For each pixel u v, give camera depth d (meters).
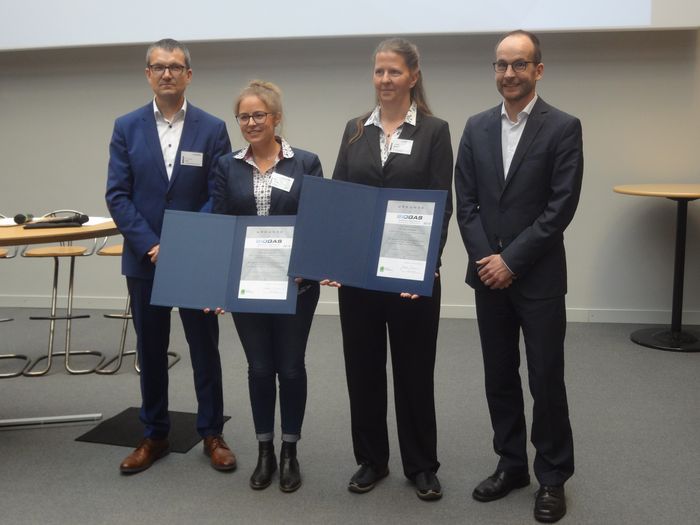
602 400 3.44
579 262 5.13
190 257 2.44
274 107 2.39
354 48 5.15
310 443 2.96
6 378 3.94
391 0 4.66
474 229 2.34
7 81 5.58
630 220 5.04
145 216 2.66
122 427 3.16
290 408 2.53
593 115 4.96
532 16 4.57
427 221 2.20
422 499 2.45
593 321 5.14
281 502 2.44
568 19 4.55
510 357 2.44
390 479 2.61
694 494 2.45
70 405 3.47
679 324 4.48
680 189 4.34
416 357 2.38
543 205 2.26
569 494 2.47
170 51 2.56
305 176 2.29
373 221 2.25
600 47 4.89
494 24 4.61
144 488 2.56
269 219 2.41
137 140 2.64
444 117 5.09
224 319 5.27
